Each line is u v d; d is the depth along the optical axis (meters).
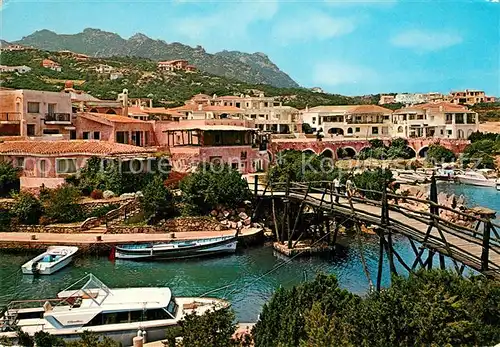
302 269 37.59
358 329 16.95
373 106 122.38
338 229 44.81
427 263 28.44
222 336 19.08
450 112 112.75
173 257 40.62
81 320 23.97
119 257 40.34
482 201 65.69
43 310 24.77
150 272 37.44
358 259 39.94
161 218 47.53
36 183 51.09
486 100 149.88
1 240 41.62
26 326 23.56
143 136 71.81
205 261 40.34
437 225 25.42
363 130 118.81
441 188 77.56
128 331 23.88
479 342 16.72
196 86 135.62
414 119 115.19
